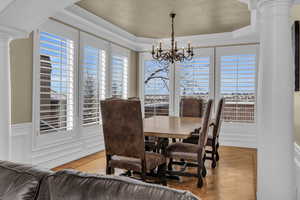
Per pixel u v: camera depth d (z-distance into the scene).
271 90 1.53
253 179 3.14
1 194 1.11
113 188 0.92
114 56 5.11
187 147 2.97
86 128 4.31
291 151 1.51
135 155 2.44
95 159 4.08
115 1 3.42
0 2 1.86
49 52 3.47
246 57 5.05
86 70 4.24
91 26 4.15
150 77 5.96
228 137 5.25
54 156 3.61
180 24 4.51
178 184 2.96
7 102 2.26
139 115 2.34
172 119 3.92
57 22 3.57
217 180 3.10
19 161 3.06
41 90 3.36
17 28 2.25
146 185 0.90
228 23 4.41
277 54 1.52
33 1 1.89
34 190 1.10
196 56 5.54
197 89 5.51
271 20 1.54
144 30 4.96
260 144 1.61
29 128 3.20
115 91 5.13
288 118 1.51
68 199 0.96
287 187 1.51
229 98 5.21
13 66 2.96
